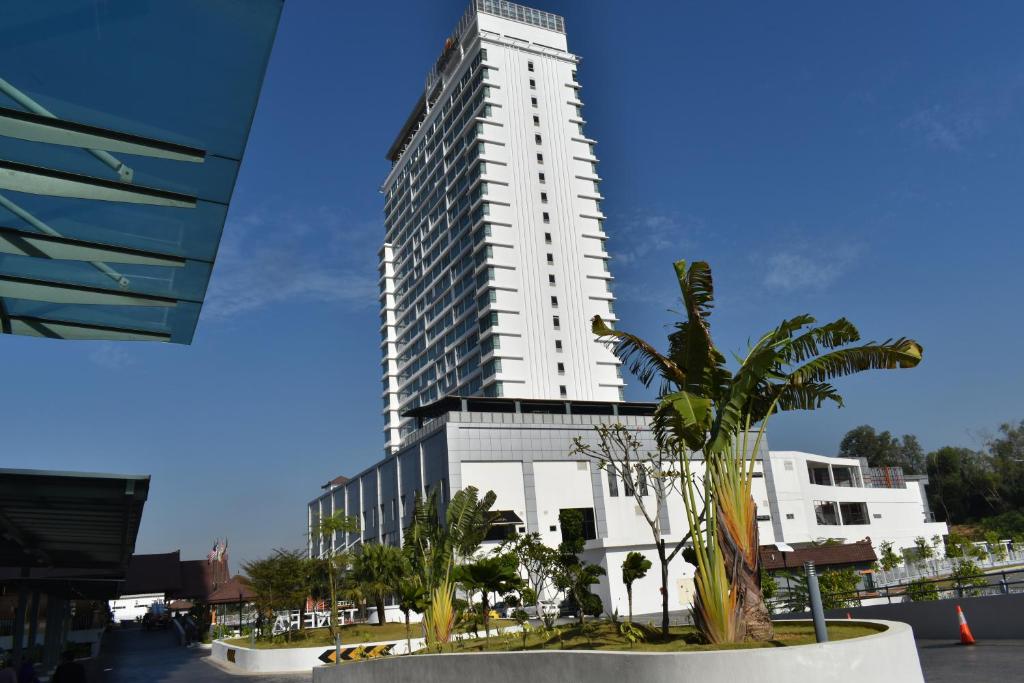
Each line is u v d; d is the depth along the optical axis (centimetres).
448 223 9325
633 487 1877
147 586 6412
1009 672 1153
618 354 1330
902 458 12769
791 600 2683
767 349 1130
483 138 8512
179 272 715
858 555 4400
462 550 2281
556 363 8069
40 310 761
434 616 2158
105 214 624
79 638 4206
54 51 472
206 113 536
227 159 582
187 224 649
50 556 2133
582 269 8600
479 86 8862
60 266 689
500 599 3669
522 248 8319
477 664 1311
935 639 1734
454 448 4825
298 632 3578
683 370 1237
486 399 5331
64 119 531
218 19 456
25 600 2355
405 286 10944
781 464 5991
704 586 1110
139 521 1534
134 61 485
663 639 1255
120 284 728
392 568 3566
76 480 1229
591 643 1332
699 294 1199
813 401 1258
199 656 3966
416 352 10319
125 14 445
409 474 5547
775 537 5656
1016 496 10144
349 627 3588
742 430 1247
